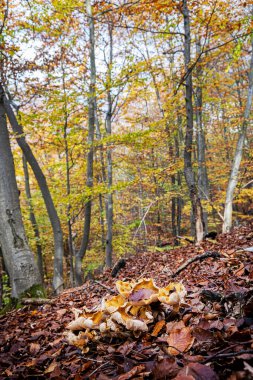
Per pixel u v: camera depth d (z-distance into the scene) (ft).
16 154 46.73
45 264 67.97
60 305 14.51
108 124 38.73
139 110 57.72
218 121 57.47
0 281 23.80
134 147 33.06
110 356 6.15
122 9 26.71
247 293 7.14
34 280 19.86
